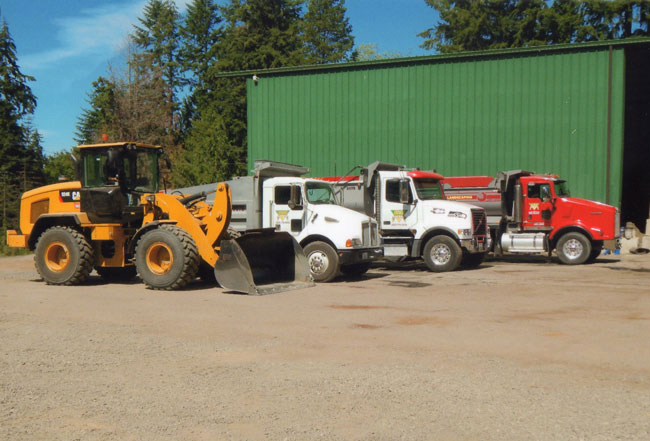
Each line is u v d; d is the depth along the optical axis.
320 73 23.66
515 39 39.75
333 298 9.52
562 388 4.62
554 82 20.47
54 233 11.55
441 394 4.49
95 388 4.70
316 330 6.91
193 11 56.91
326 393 4.54
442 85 21.88
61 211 11.93
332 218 12.10
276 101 24.41
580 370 5.12
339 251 11.89
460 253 14.26
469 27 40.19
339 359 5.55
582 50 20.11
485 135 21.34
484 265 16.33
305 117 23.94
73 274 11.38
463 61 21.58
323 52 59.22
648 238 18.64
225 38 51.62
